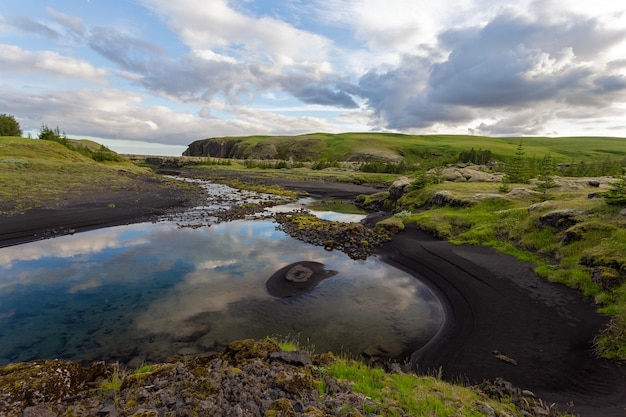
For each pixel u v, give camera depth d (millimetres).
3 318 15891
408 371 12477
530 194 40344
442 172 65375
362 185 110500
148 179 80750
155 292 19266
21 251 26188
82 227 34250
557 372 11820
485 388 10383
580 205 26703
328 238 33562
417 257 26438
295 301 18781
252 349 9297
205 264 24484
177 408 5965
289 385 7074
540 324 15344
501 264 23453
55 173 63344
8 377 6465
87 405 6250
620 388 10328
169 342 14188
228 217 43625
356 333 15656
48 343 13859
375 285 21609
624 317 13539
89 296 18531
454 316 17422
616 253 18844
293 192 81688
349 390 7691
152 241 30312
